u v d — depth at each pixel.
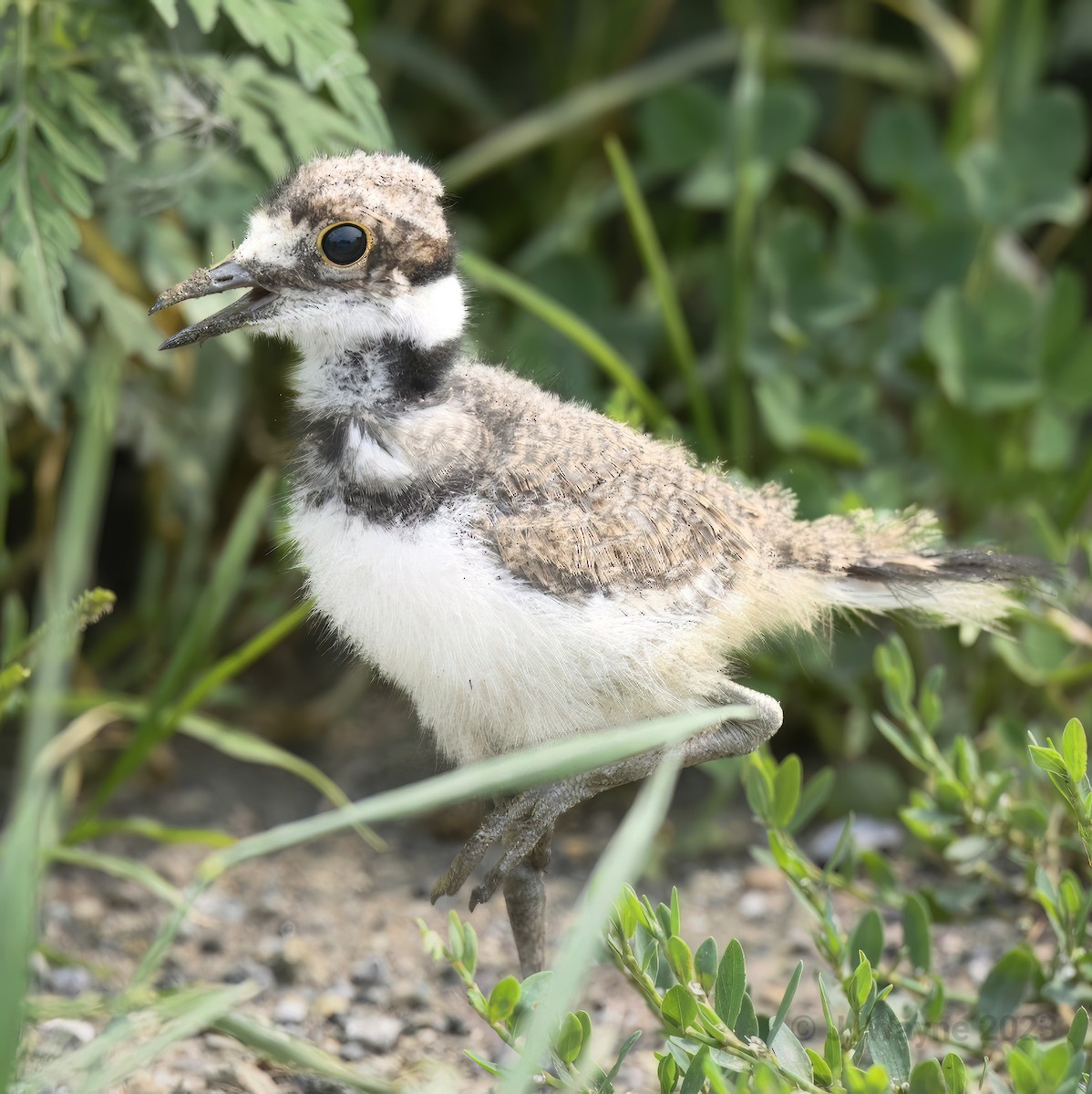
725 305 10.06
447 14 11.54
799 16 11.95
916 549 6.72
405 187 5.97
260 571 9.78
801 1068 5.51
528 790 5.89
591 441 6.02
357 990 7.56
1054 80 11.78
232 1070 6.42
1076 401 9.47
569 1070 5.54
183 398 9.25
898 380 9.95
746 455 9.54
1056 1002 6.46
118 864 7.33
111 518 10.49
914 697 9.16
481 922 8.24
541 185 11.40
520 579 5.67
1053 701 8.59
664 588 5.88
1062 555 8.48
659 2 11.31
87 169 6.77
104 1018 6.83
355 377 5.93
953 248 9.85
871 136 10.30
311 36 6.91
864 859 7.21
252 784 9.50
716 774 8.80
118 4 7.54
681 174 11.38
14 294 7.87
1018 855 7.12
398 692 7.01
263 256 5.96
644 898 6.00
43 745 6.18
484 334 10.36
